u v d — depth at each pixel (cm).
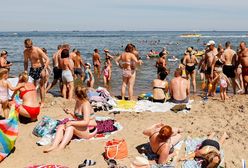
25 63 1046
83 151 714
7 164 665
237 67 1367
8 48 5059
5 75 856
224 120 880
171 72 2153
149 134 696
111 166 636
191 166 643
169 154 686
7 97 863
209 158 614
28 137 779
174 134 741
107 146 688
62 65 1182
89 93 1018
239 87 1380
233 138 763
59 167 628
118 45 6278
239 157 691
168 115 938
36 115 870
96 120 847
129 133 802
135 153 710
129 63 1152
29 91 862
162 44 6725
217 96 1334
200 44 6631
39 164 661
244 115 917
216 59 1291
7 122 693
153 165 639
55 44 6712
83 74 1559
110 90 1529
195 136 776
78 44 6719
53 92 1395
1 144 681
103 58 3209
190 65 1425
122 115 941
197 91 1473
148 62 2842
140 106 1034
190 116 926
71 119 797
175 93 1086
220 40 8838
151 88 1581
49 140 754
